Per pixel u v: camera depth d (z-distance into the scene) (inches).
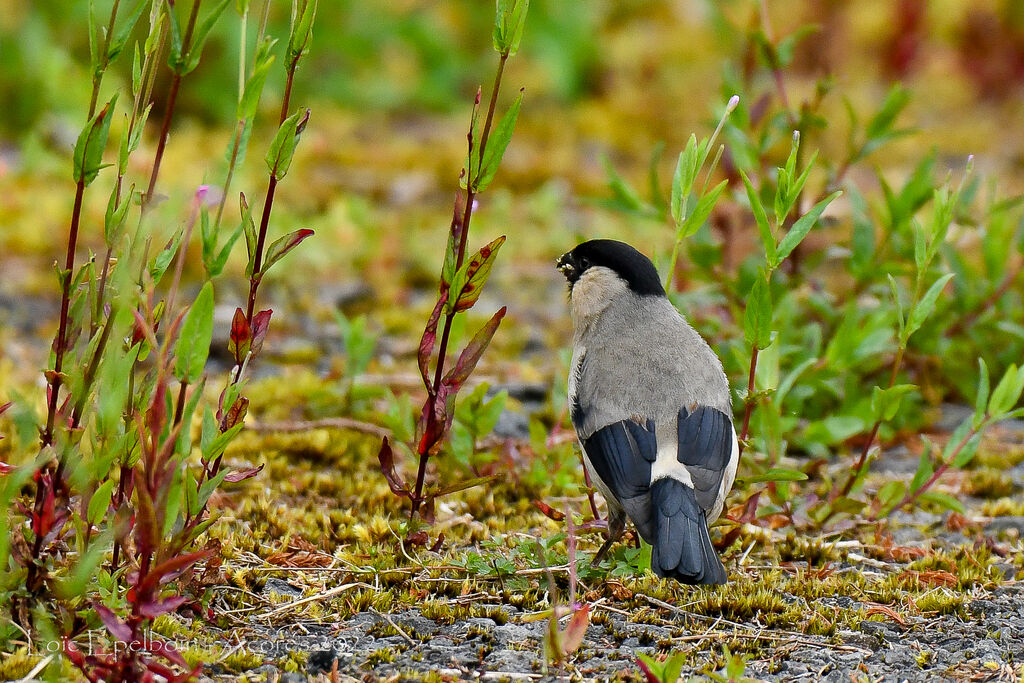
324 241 648.4
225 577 321.4
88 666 250.7
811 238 585.9
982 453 460.1
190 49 263.1
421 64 884.0
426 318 588.7
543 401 502.3
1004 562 362.6
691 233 335.0
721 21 536.1
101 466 261.1
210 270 241.0
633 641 304.7
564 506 394.9
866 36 944.3
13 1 774.5
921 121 896.3
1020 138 875.4
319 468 422.3
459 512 389.7
